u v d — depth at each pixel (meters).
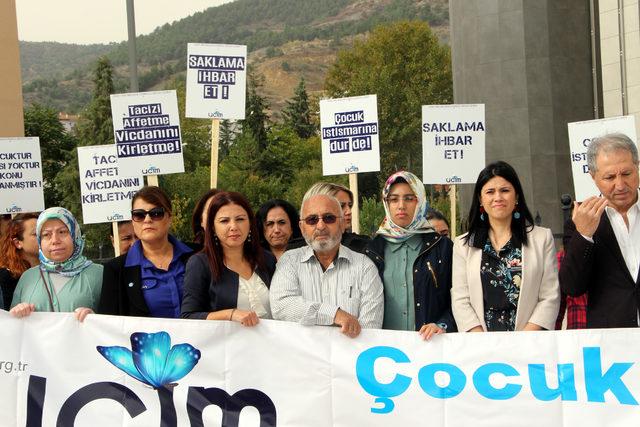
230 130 88.50
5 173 9.55
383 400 5.04
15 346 5.31
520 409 4.90
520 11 22.20
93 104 83.12
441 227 7.96
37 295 5.61
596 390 4.83
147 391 5.23
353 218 9.62
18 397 5.29
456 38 23.62
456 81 23.81
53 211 5.63
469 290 5.24
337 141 9.74
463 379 4.96
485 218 5.30
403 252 5.44
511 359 4.92
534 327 5.09
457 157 10.02
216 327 5.18
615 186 4.82
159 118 9.36
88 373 5.27
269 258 5.49
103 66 84.00
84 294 5.65
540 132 22.17
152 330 5.23
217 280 5.27
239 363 5.16
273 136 84.38
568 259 4.88
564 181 22.17
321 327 5.11
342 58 86.25
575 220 4.84
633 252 4.91
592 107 22.22
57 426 5.27
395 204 5.40
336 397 5.09
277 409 5.13
